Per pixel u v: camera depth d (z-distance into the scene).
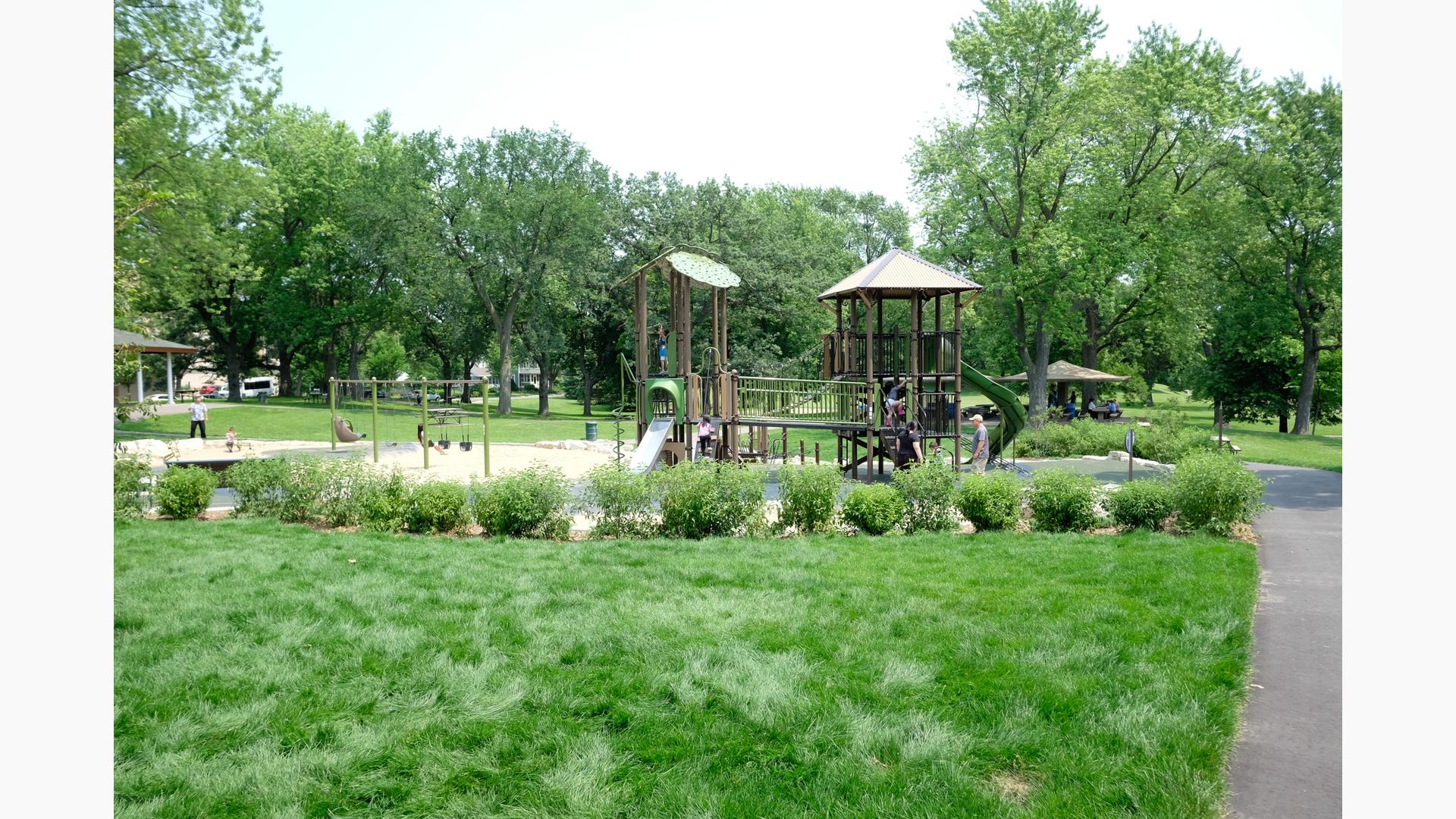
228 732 5.07
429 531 11.68
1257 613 7.61
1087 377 36.06
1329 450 25.91
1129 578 8.48
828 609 7.45
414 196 47.56
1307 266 35.62
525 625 6.95
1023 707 5.39
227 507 13.95
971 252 33.88
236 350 53.19
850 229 62.31
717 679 5.80
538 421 43.16
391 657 6.22
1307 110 34.25
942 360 19.69
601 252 48.78
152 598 7.66
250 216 44.34
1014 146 30.97
